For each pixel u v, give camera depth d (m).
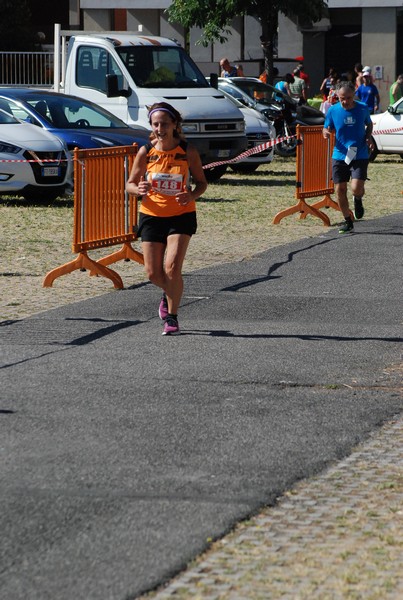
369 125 30.12
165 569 8.88
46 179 35.72
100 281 23.12
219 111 43.94
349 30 81.00
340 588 8.55
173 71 44.72
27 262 25.55
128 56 44.00
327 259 26.02
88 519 9.93
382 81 79.00
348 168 30.31
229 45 82.44
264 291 21.89
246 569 8.91
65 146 36.34
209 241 29.19
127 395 14.21
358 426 13.01
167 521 9.91
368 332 18.22
